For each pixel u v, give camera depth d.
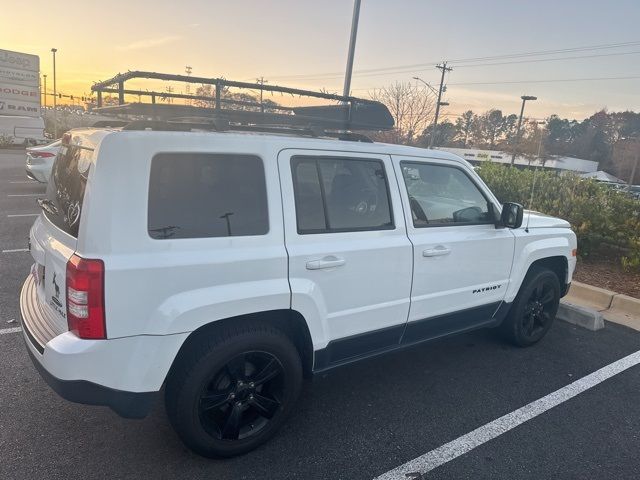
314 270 2.83
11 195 12.37
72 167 2.63
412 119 23.08
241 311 2.57
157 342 2.34
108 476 2.56
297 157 2.85
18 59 30.27
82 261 2.21
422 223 3.44
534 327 4.58
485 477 2.70
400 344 3.50
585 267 7.05
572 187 9.00
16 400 3.21
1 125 30.22
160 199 2.38
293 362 2.84
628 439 3.11
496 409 3.41
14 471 2.55
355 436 3.03
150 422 3.05
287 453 2.83
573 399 3.59
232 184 2.60
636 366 4.18
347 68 9.57
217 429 2.70
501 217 3.85
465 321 3.89
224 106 3.95
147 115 3.11
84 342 2.24
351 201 3.07
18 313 4.63
